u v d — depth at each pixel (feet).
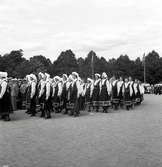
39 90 37.27
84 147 20.21
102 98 43.52
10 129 28.12
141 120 34.12
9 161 16.93
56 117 37.99
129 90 47.88
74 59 346.13
